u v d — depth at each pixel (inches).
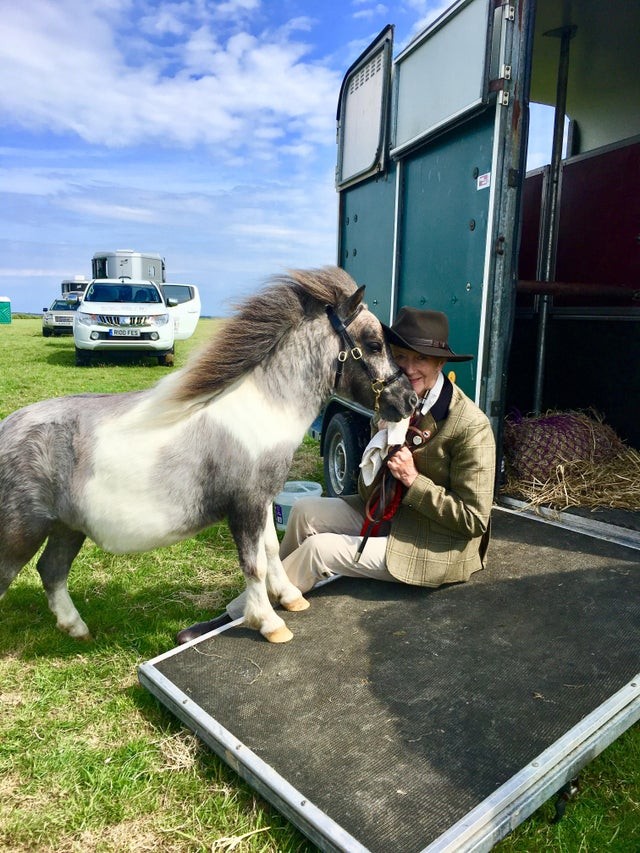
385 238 187.2
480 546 113.2
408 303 174.6
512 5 129.1
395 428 96.9
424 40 158.4
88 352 483.5
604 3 163.2
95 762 81.6
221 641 97.0
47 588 108.1
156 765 81.0
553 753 70.6
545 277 202.2
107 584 136.3
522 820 66.1
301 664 90.2
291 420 91.8
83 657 106.3
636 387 181.6
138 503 88.0
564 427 173.2
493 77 132.3
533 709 79.3
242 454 88.6
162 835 70.7
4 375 431.2
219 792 76.4
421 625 99.3
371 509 107.4
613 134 204.1
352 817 63.5
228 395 90.9
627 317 180.1
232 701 82.7
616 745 85.9
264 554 95.3
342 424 177.6
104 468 87.9
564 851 69.3
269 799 69.4
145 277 775.7
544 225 202.2
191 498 89.5
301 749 73.5
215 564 148.3
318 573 107.7
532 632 97.0
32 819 72.6
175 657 93.4
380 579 112.0
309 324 92.8
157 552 154.9
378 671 88.0
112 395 97.2
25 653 106.9
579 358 197.0
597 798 77.0
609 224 195.3
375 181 193.2
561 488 159.2
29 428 91.1
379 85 183.9
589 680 84.9
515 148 134.1
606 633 96.5
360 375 94.8
